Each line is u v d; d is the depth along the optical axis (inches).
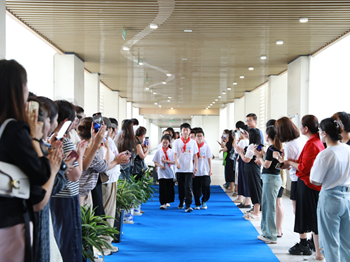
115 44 299.4
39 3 204.4
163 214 236.7
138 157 235.0
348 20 231.3
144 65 390.0
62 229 92.3
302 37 273.3
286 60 356.2
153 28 252.4
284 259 140.9
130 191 179.6
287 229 192.1
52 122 69.1
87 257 105.9
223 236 177.6
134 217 226.4
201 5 205.5
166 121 1494.8
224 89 577.6
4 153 55.7
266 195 165.6
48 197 62.2
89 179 118.6
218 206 267.6
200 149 257.0
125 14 223.0
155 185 386.3
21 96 58.8
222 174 538.6
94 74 438.0
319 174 109.1
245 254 147.6
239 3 201.5
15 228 57.2
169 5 205.5
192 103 807.1
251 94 590.6
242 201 284.5
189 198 245.1
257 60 358.9
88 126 113.8
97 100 438.3
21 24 243.3
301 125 137.8
